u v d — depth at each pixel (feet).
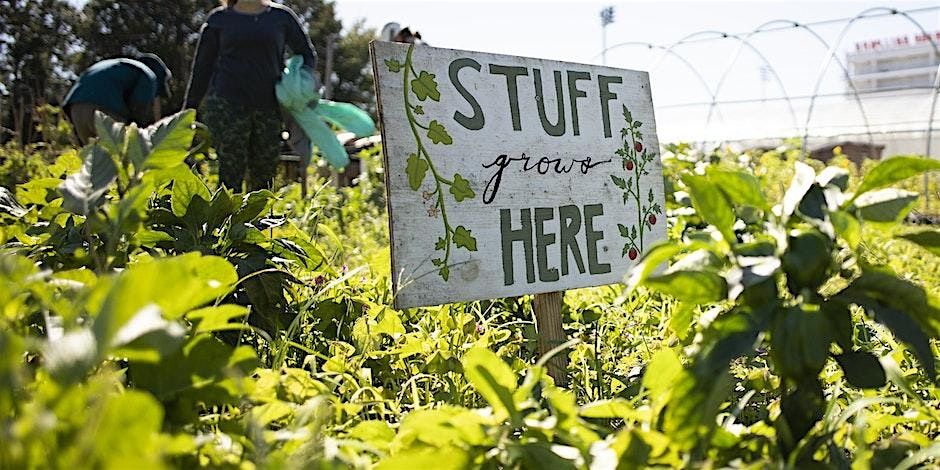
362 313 7.34
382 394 5.54
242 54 17.44
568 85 7.58
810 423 3.68
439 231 6.52
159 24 102.17
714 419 3.20
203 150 4.36
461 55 6.90
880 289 3.49
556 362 6.64
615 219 7.70
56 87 92.79
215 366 3.32
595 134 7.69
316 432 3.16
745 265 3.53
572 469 3.26
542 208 7.18
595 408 3.59
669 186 12.73
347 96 121.39
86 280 3.78
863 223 3.61
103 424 2.22
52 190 5.84
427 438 3.44
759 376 5.24
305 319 6.75
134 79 22.70
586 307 9.37
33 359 4.01
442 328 6.84
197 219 5.90
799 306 3.34
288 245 6.34
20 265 3.32
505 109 7.08
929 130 40.98
